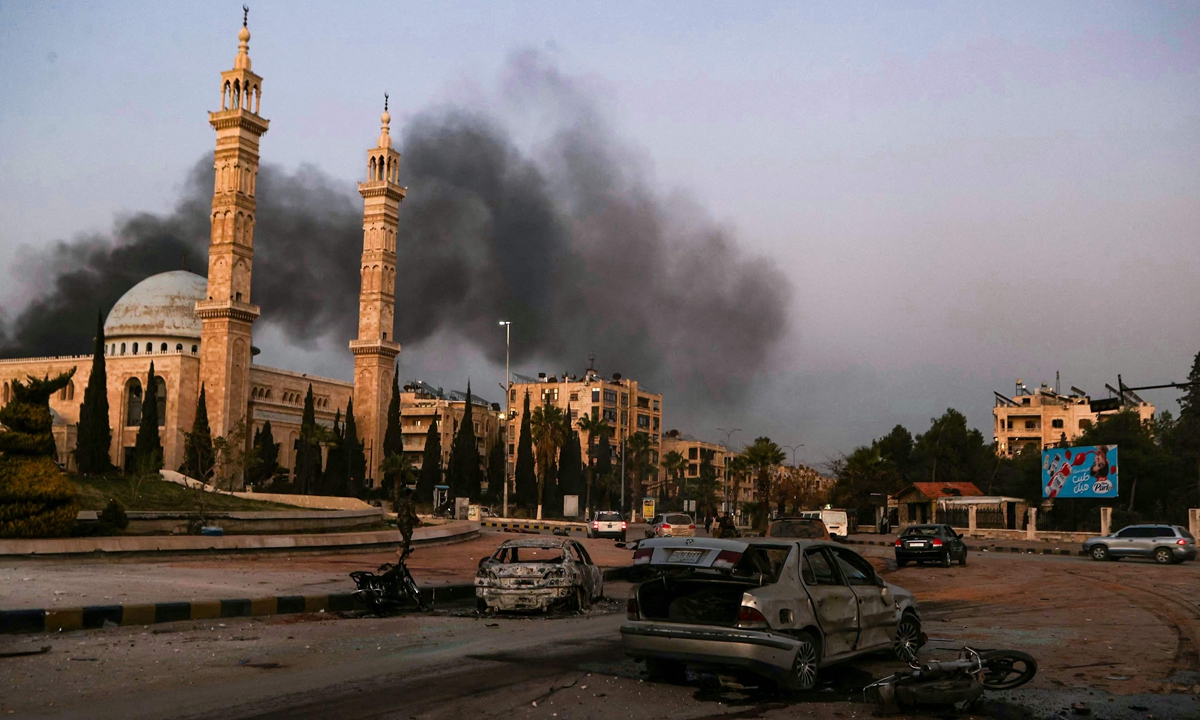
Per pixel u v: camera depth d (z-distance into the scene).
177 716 9.05
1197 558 45.12
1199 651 13.53
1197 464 79.19
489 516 91.94
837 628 11.12
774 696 10.30
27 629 15.23
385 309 118.62
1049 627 16.41
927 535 36.44
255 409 111.06
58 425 107.25
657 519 52.66
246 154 99.06
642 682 10.95
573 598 18.78
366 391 115.81
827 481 121.50
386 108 122.50
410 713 9.22
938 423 119.44
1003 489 102.25
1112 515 65.06
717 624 10.21
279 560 31.80
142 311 116.31
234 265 97.06
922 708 9.53
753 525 88.62
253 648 13.48
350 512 51.56
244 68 99.62
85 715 9.08
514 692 10.27
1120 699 10.14
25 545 27.11
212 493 65.69
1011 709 9.67
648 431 173.50
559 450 126.31
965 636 15.15
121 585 20.97
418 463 139.62
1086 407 134.38
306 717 9.02
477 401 168.75
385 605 18.59
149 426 87.69
